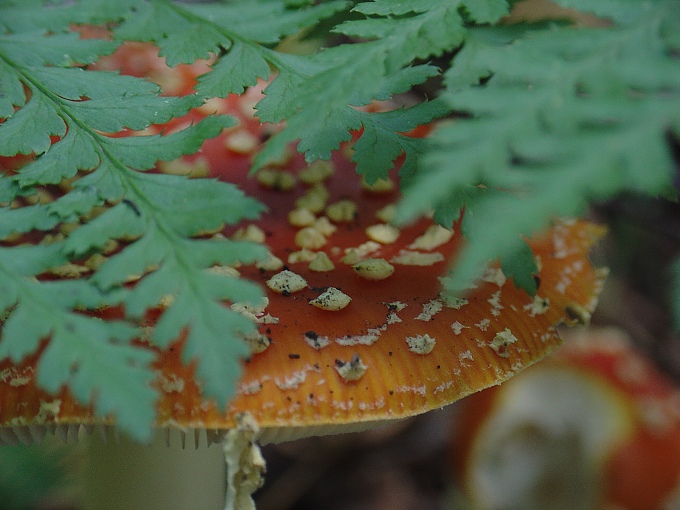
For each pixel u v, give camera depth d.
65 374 0.21
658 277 0.52
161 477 0.32
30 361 0.25
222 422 0.25
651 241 0.52
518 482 0.44
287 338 0.26
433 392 0.26
